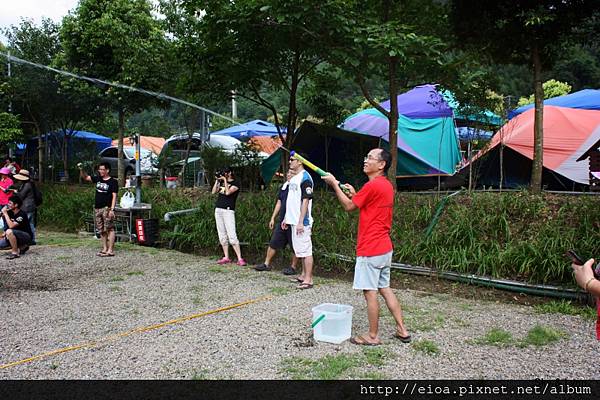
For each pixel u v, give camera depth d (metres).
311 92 10.52
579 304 5.33
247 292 5.81
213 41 8.72
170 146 13.10
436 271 6.33
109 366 3.65
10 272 6.99
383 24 7.04
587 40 7.57
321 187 10.83
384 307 5.18
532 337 4.16
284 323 4.62
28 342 4.18
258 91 10.62
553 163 9.74
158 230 9.41
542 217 6.59
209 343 4.10
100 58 12.02
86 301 5.46
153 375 3.48
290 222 6.15
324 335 4.12
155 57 11.41
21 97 13.59
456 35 7.98
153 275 6.77
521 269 5.83
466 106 8.91
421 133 11.35
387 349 3.94
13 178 10.37
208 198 10.05
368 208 3.96
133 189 10.70
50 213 12.23
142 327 4.54
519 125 10.42
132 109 12.95
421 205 7.62
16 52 13.34
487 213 6.93
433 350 3.90
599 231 5.96
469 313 4.98
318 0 6.84
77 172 16.30
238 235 8.30
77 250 8.76
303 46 8.47
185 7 8.30
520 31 7.30
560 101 13.62
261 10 6.66
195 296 5.64
